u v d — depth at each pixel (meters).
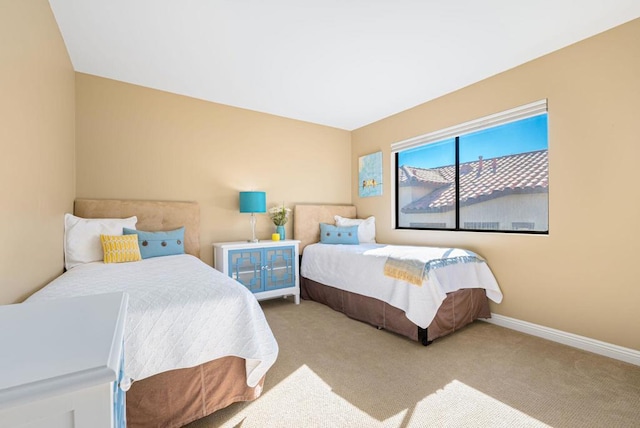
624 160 2.05
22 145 1.39
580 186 2.26
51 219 1.89
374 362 2.02
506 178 2.87
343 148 4.53
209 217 3.37
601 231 2.16
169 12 1.93
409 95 3.28
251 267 3.21
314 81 2.94
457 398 1.61
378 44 2.31
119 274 1.77
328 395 1.64
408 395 1.64
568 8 1.90
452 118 3.18
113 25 2.06
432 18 2.00
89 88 2.73
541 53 2.43
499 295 2.71
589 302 2.21
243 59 2.53
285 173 3.96
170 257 2.55
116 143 2.85
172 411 1.31
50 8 1.84
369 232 4.05
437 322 2.35
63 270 2.23
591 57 2.20
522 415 1.47
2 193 1.17
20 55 1.36
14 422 0.38
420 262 2.37
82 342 0.49
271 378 1.81
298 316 3.02
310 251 3.66
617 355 2.05
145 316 1.24
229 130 3.52
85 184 2.69
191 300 1.36
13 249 1.28
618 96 2.07
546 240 2.45
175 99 3.18
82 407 0.42
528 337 2.46
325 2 1.85
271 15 1.97
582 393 1.65
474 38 2.23
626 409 1.51
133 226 2.69
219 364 1.43
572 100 2.29
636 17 1.99
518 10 1.92
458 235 3.11
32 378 0.39
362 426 1.39
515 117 2.63
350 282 2.98
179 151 3.19
